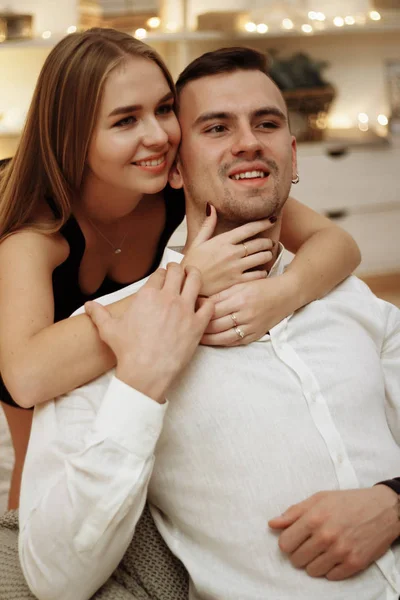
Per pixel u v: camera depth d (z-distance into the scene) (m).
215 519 1.14
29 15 3.29
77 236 1.59
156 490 1.19
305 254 1.42
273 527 1.10
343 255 1.46
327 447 1.16
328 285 1.38
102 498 1.00
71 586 1.04
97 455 1.01
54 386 1.17
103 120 1.42
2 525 1.29
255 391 1.18
